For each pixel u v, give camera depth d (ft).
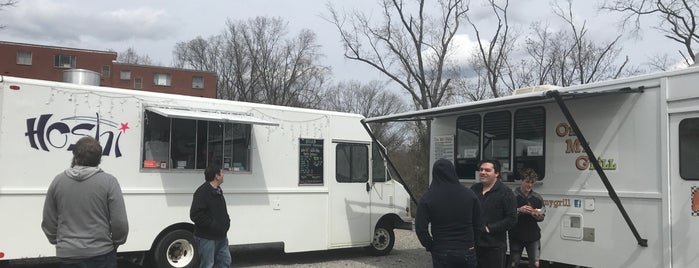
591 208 21.25
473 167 26.78
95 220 12.85
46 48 142.10
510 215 17.01
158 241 24.50
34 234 21.58
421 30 78.74
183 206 25.16
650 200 19.22
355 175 31.37
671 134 18.76
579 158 21.86
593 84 21.15
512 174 24.61
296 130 29.17
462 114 27.53
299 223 28.81
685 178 18.25
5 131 21.18
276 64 162.91
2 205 21.01
